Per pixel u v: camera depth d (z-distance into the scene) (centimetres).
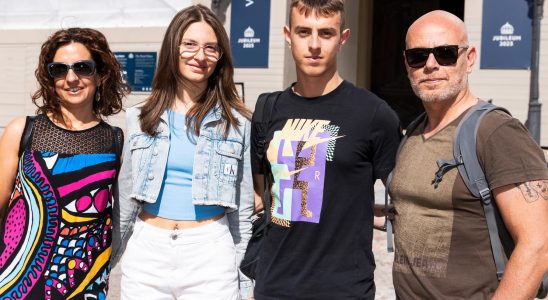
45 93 287
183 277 277
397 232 246
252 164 299
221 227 288
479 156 225
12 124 281
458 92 241
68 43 288
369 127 262
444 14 249
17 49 974
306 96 278
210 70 289
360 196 264
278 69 841
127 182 293
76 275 275
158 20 912
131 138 289
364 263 265
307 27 268
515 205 215
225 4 859
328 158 262
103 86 304
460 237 228
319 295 262
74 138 281
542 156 221
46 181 272
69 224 273
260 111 288
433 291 230
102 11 936
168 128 286
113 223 300
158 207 282
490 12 768
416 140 250
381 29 1026
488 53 771
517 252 212
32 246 270
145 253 280
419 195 236
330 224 262
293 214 265
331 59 270
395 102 1022
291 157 268
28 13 974
